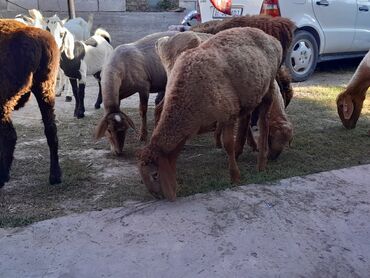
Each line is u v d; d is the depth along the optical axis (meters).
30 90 4.21
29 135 6.07
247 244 3.35
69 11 10.58
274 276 3.01
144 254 3.21
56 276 2.98
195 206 3.88
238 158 5.12
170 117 3.81
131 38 12.30
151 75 5.84
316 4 8.80
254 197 4.05
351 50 9.73
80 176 4.62
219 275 3.01
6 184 4.44
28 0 12.02
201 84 3.78
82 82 6.87
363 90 5.92
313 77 9.63
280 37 5.36
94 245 3.32
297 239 3.44
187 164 4.96
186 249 3.27
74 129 6.30
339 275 3.07
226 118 4.00
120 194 4.18
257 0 8.23
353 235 3.52
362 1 9.55
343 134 5.92
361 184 4.37
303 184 4.34
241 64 4.00
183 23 9.51
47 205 3.97
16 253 3.21
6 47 3.89
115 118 5.00
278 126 4.84
